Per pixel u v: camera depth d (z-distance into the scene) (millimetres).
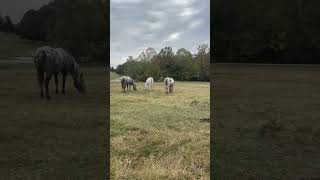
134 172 5070
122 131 6391
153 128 6578
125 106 9109
